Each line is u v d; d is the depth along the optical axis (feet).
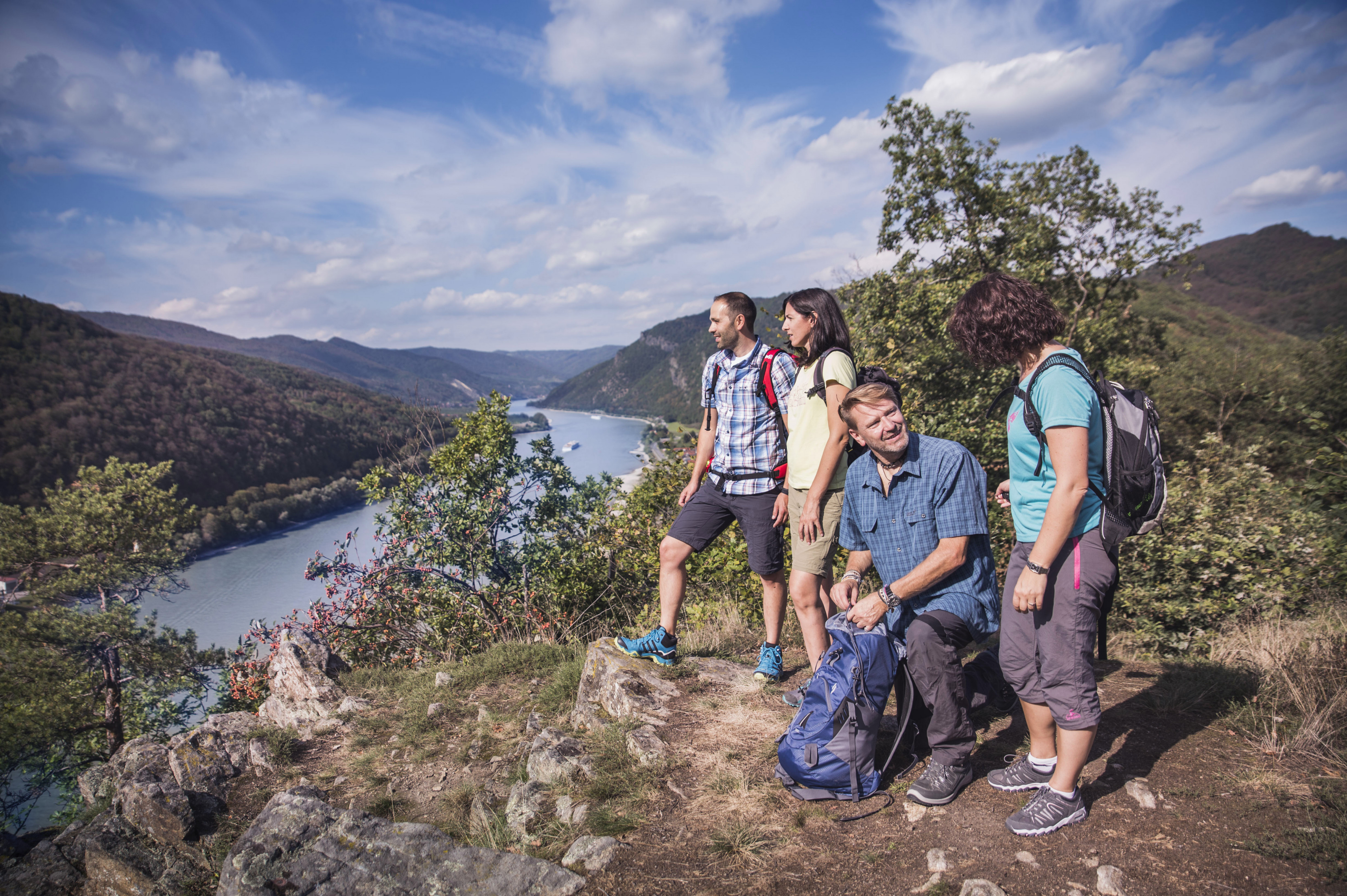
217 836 10.09
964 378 37.73
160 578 88.43
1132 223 51.96
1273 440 37.22
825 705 7.57
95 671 69.05
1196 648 15.96
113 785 12.71
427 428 32.76
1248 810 6.51
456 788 10.36
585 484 34.99
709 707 10.13
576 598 27.68
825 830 7.05
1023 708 7.09
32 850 10.61
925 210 53.98
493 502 30.66
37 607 71.20
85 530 78.64
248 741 12.25
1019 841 6.44
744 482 10.37
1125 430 6.10
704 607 20.03
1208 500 22.00
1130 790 7.00
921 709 8.06
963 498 7.22
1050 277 51.47
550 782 9.08
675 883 6.52
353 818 7.94
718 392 10.65
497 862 7.10
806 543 9.27
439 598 30.01
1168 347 60.03
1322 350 41.45
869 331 42.96
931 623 7.11
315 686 15.31
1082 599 6.28
